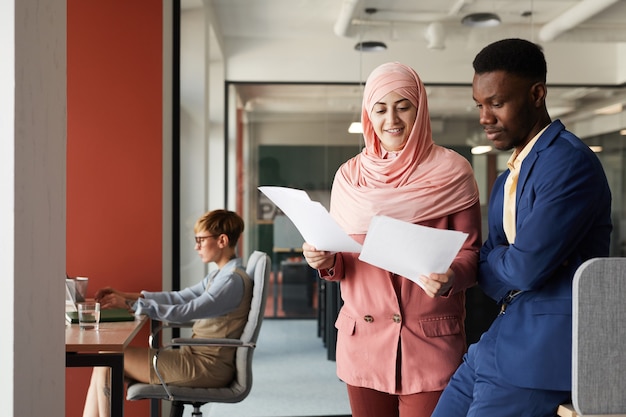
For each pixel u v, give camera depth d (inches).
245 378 117.8
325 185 171.2
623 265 58.8
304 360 169.0
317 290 170.4
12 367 51.9
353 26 171.5
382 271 80.1
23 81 53.7
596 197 61.3
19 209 52.9
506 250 65.9
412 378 78.8
